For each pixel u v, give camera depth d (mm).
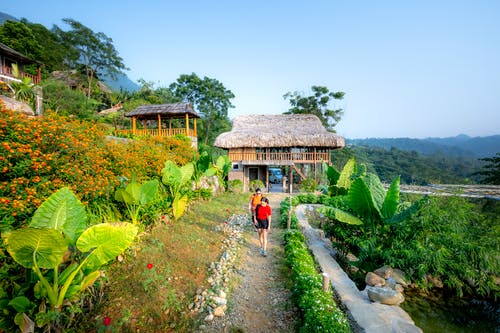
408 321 3725
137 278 3857
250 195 14461
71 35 32281
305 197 13305
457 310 4590
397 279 5289
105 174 4961
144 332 3047
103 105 32688
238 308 3885
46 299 2633
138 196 4949
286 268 5266
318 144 16625
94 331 2846
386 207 5762
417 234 5512
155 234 5508
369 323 3621
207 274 4594
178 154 10383
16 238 2283
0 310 2436
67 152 4426
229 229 7340
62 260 2713
